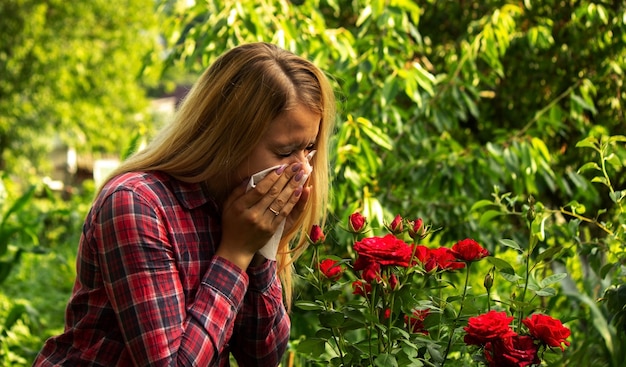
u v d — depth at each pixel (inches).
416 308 68.0
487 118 180.9
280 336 66.6
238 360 67.6
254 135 57.9
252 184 58.4
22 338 180.1
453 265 72.2
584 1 159.5
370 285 68.4
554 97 168.4
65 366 57.8
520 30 170.9
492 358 65.2
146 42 700.7
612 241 93.3
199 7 149.9
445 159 139.8
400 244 66.1
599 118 162.6
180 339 55.4
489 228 141.9
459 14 177.8
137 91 714.8
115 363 57.1
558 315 110.7
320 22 140.6
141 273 54.9
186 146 59.8
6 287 235.9
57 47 642.2
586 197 139.6
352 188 130.7
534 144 131.0
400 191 145.9
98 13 671.8
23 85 634.2
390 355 65.1
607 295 75.9
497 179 137.9
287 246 69.5
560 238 118.5
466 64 149.6
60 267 278.5
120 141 697.6
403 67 138.3
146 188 57.2
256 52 59.6
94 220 56.7
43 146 700.0
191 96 60.6
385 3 134.1
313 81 60.1
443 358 69.7
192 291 58.5
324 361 73.9
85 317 57.7
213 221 60.6
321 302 71.4
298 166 59.4
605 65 152.9
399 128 137.0
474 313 70.5
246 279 59.2
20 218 198.2
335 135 125.2
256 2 134.8
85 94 677.9
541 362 72.9
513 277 70.7
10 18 628.7
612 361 70.5
